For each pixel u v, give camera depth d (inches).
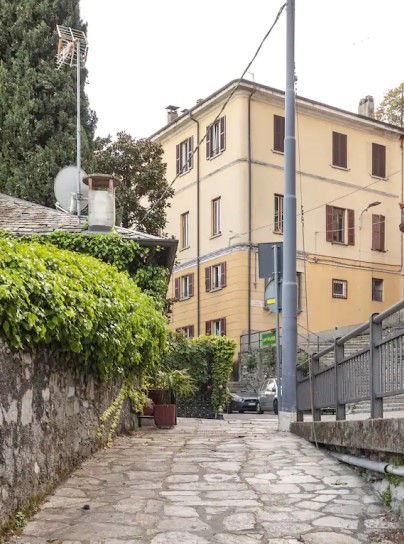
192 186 1339.8
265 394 959.6
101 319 267.6
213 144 1288.1
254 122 1224.8
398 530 191.0
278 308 458.6
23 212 571.8
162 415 449.1
